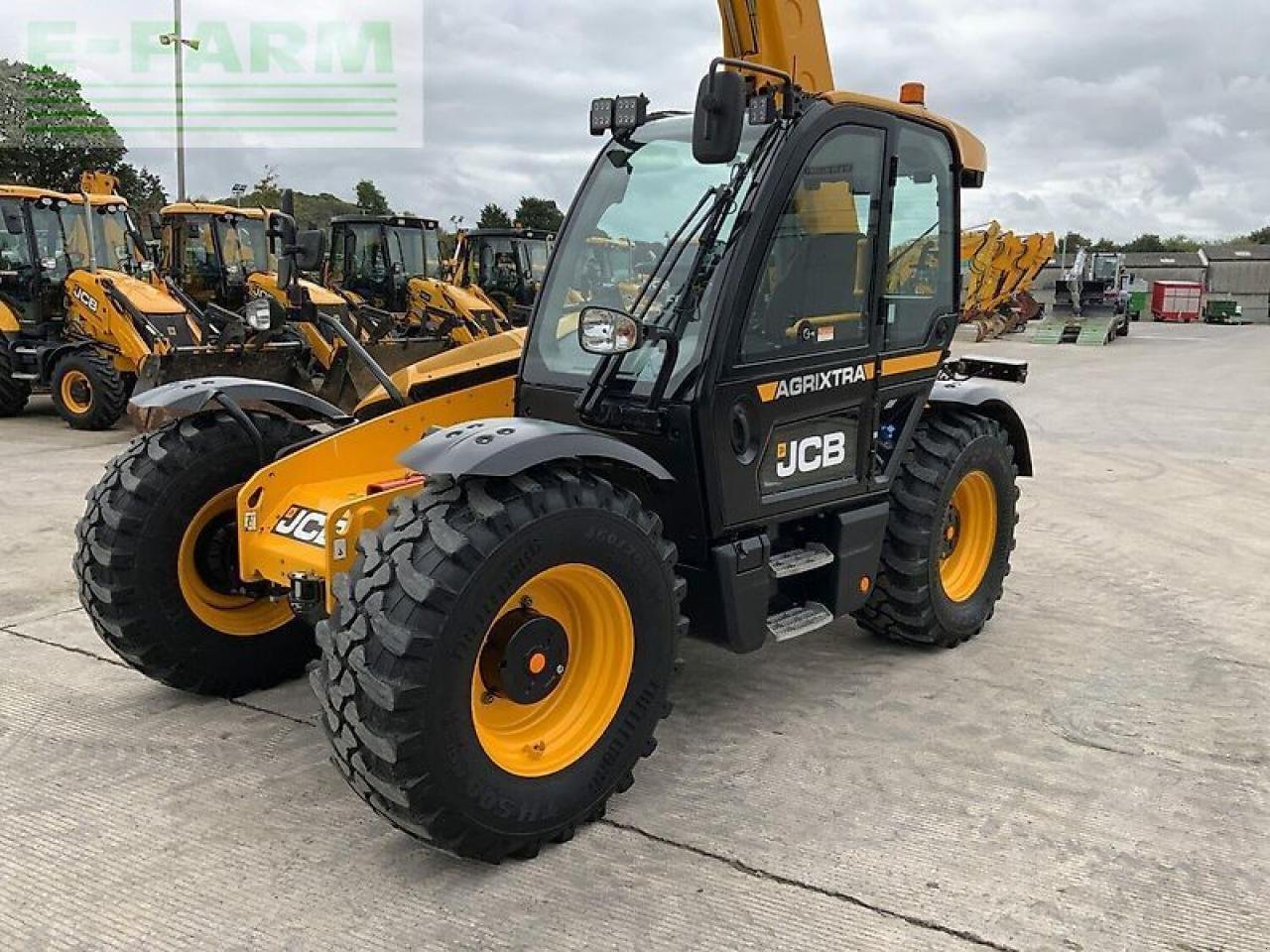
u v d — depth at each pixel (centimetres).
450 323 1379
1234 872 275
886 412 398
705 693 389
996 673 411
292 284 352
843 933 248
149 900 258
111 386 995
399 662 246
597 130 346
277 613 387
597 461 316
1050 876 272
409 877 270
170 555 357
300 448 349
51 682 389
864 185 350
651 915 254
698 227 318
